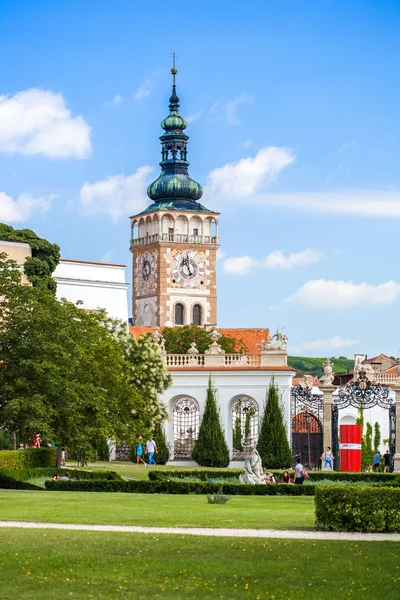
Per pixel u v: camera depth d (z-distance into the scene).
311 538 39.31
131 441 83.06
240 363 105.69
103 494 60.75
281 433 101.06
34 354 70.81
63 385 70.69
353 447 90.94
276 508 51.69
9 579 31.72
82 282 134.00
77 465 92.38
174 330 153.75
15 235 121.81
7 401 70.75
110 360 81.25
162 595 30.12
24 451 75.75
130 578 31.94
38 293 74.31
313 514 48.06
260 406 104.00
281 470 91.50
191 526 42.31
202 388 105.12
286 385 103.56
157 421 101.19
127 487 65.69
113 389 81.06
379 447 122.44
